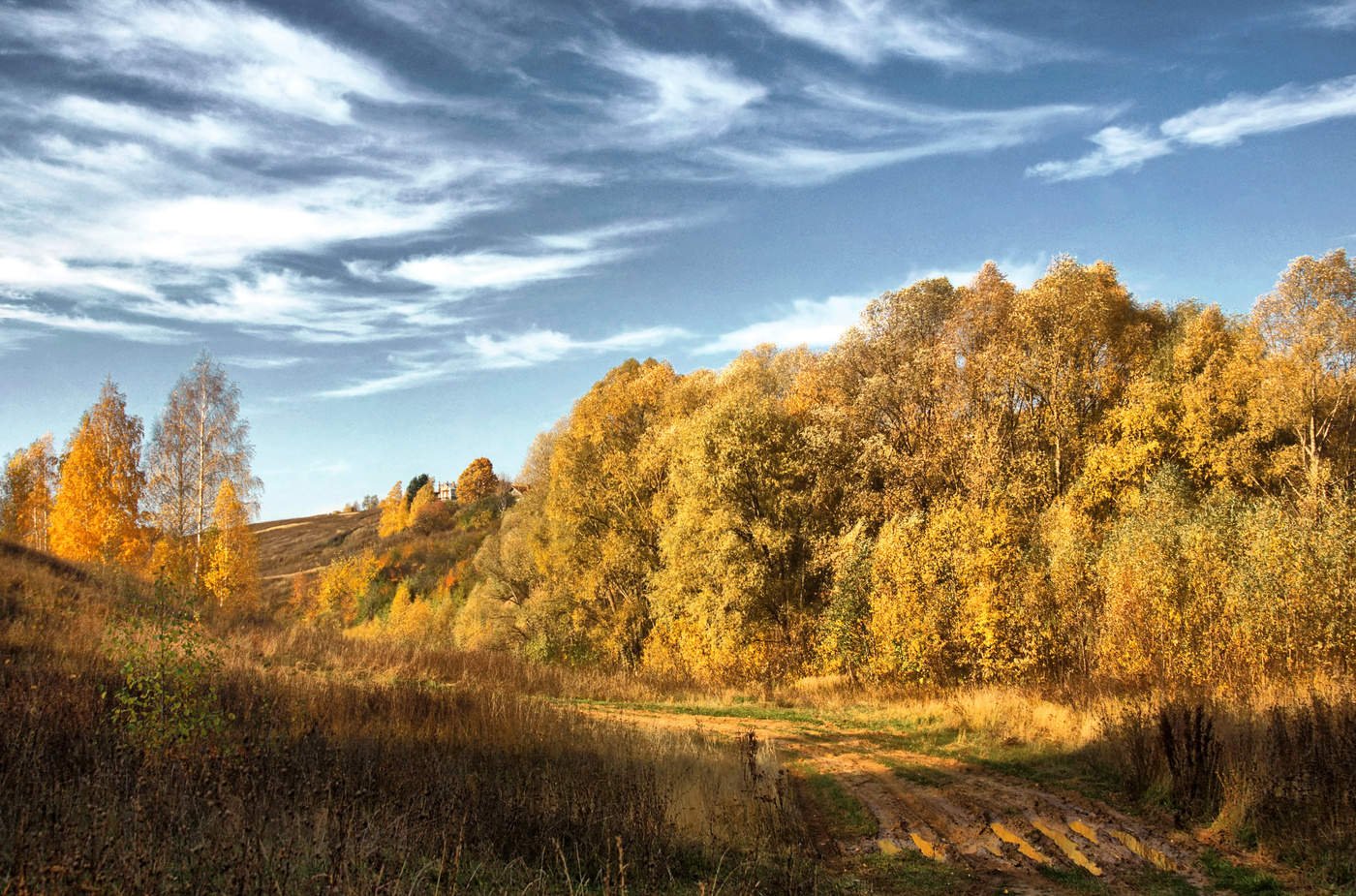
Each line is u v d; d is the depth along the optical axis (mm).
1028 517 30438
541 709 15820
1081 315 36812
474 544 93875
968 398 36812
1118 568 23109
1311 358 31641
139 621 10469
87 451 43938
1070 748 14797
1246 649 19359
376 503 175750
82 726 9617
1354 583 19297
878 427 40031
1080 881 8414
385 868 6301
